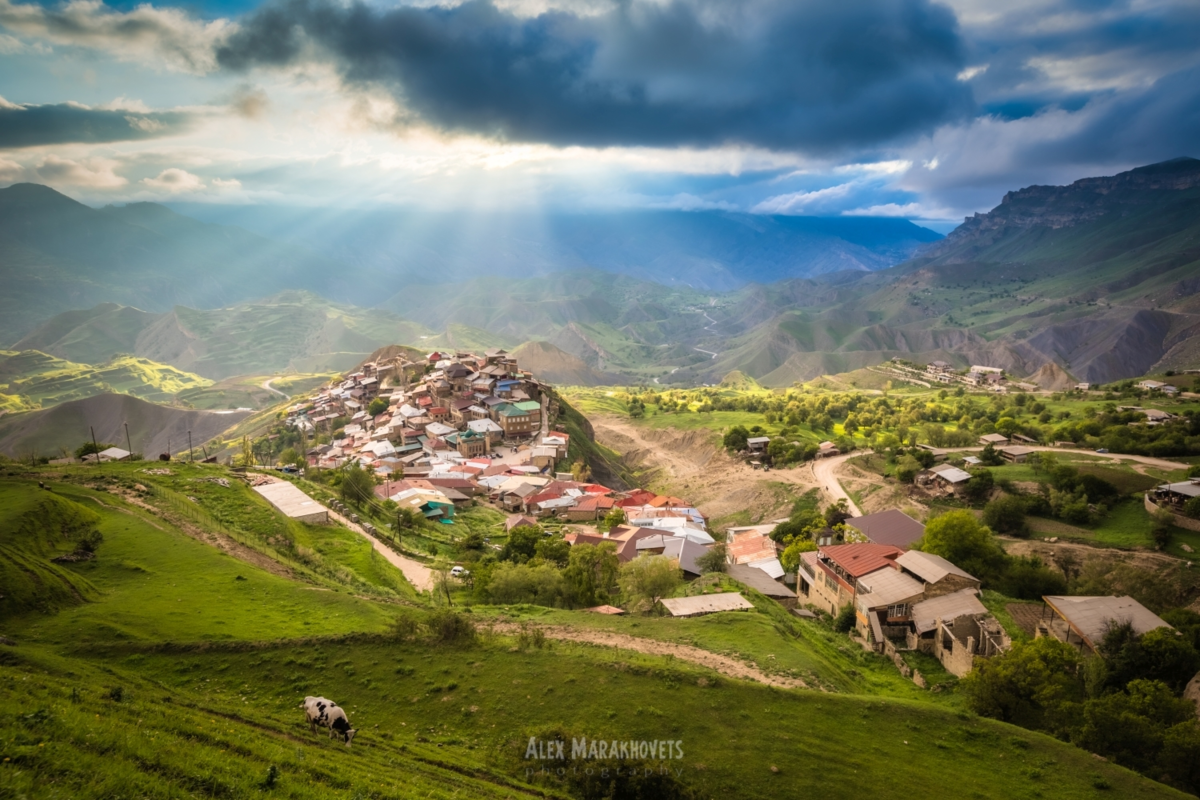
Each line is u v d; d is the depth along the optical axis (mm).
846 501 172625
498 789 40719
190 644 58281
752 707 53688
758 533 149000
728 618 79500
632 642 69875
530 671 57688
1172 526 122875
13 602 61281
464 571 104188
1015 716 59375
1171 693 58469
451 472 191750
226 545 90938
